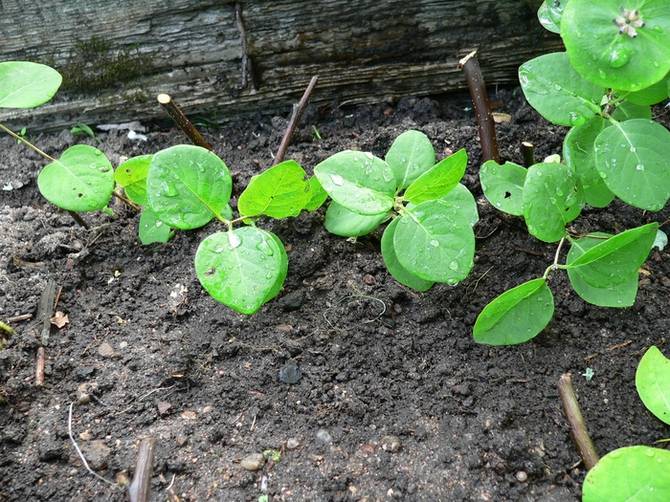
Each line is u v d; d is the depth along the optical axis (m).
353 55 0.66
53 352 0.50
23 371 0.49
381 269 0.54
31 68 0.50
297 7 0.63
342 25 0.64
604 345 0.50
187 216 0.45
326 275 0.54
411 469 0.44
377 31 0.65
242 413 0.47
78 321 0.53
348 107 0.70
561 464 0.44
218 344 0.50
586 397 0.47
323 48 0.66
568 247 0.54
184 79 0.67
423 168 0.51
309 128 0.67
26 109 0.67
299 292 0.53
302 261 0.54
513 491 0.43
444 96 0.70
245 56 0.65
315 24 0.64
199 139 0.59
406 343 0.50
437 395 0.47
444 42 0.66
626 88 0.40
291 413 0.47
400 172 0.51
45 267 0.56
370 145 0.64
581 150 0.46
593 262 0.44
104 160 0.51
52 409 0.47
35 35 0.63
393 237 0.45
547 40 0.66
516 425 0.46
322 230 0.56
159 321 0.52
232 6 0.62
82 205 0.50
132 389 0.48
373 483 0.43
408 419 0.46
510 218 0.56
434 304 0.52
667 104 0.64
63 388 0.48
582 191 0.46
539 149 0.62
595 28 0.39
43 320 0.52
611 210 0.57
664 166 0.43
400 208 0.45
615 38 0.39
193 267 0.56
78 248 0.58
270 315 0.52
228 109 0.69
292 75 0.67
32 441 0.46
